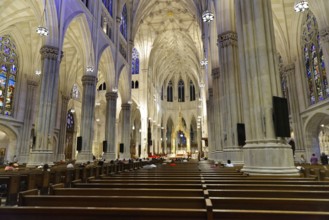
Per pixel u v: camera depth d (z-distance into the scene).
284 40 23.16
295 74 22.77
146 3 37.28
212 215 2.57
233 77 14.43
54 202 3.31
